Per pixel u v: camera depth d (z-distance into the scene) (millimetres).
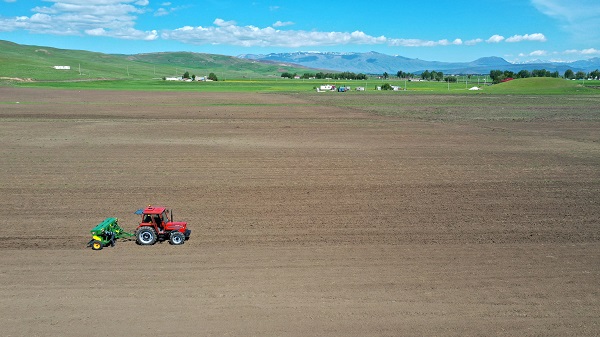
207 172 30766
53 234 19297
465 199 24531
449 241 18516
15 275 15406
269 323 12586
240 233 19484
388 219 21266
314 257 16922
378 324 12539
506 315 13000
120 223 20797
